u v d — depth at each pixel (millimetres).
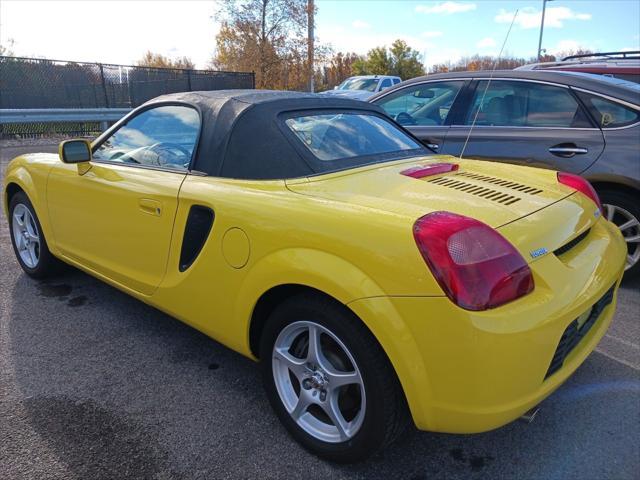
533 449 2289
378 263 1830
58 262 3971
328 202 2090
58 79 13227
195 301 2559
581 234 2346
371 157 2697
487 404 1771
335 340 2037
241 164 2477
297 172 2385
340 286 1893
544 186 2512
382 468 2176
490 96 4516
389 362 1917
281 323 2207
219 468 2160
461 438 2359
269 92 2912
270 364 2336
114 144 3258
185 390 2697
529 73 4395
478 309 1722
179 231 2578
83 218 3275
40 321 3424
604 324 2383
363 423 2014
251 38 23672
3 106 12516
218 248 2357
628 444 2314
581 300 1986
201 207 2459
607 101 4008
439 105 4793
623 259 2480
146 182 2779
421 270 1756
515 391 1795
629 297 3840
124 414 2490
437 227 1788
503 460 2225
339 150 2627
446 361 1757
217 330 2494
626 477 2125
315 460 2211
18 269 4336
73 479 2080
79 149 3137
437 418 1848
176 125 2885
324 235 1969
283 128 2549
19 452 2219
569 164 4035
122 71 14391
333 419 2129
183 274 2586
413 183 2303
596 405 2588
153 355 3035
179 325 3410
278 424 2439
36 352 3039
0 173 7875
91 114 12383
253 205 2238
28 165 3814
